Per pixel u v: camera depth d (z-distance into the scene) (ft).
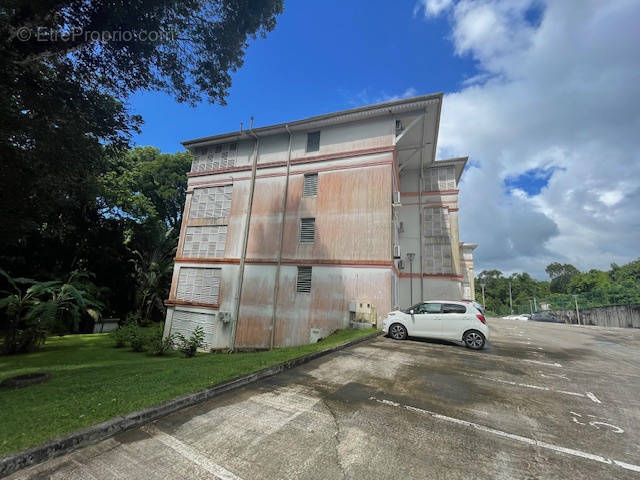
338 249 43.88
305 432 10.54
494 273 247.70
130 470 8.00
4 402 12.25
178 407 12.09
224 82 29.86
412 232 59.52
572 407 14.11
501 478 8.35
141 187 84.48
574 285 156.97
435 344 29.17
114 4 20.18
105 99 27.17
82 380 17.40
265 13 28.17
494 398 14.90
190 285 54.03
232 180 55.47
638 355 30.01
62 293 40.70
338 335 34.45
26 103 23.04
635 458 9.70
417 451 9.58
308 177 49.57
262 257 48.83
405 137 50.80
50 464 8.03
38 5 19.04
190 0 23.91
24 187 27.84
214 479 7.77
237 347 46.19
